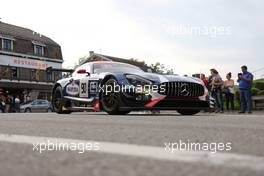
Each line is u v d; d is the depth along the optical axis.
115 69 7.47
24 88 37.56
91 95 7.03
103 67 7.48
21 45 38.28
